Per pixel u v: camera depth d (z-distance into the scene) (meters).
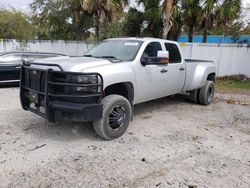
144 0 14.87
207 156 3.93
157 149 4.12
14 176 3.15
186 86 6.64
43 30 21.44
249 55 13.62
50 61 4.50
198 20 14.13
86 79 3.95
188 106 7.30
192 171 3.44
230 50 13.80
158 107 7.04
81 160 3.64
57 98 4.02
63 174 3.24
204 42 14.65
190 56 14.25
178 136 4.75
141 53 5.08
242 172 3.46
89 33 21.41
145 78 5.12
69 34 21.69
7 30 19.25
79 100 3.96
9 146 4.01
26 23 20.08
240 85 11.93
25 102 4.68
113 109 4.38
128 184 3.07
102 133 4.29
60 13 20.67
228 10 13.52
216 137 4.79
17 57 9.38
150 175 3.30
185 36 19.91
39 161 3.56
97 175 3.25
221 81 13.12
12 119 5.37
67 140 4.35
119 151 3.99
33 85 4.34
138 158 3.77
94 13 15.22
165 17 12.02
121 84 4.68
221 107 7.33
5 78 9.11
